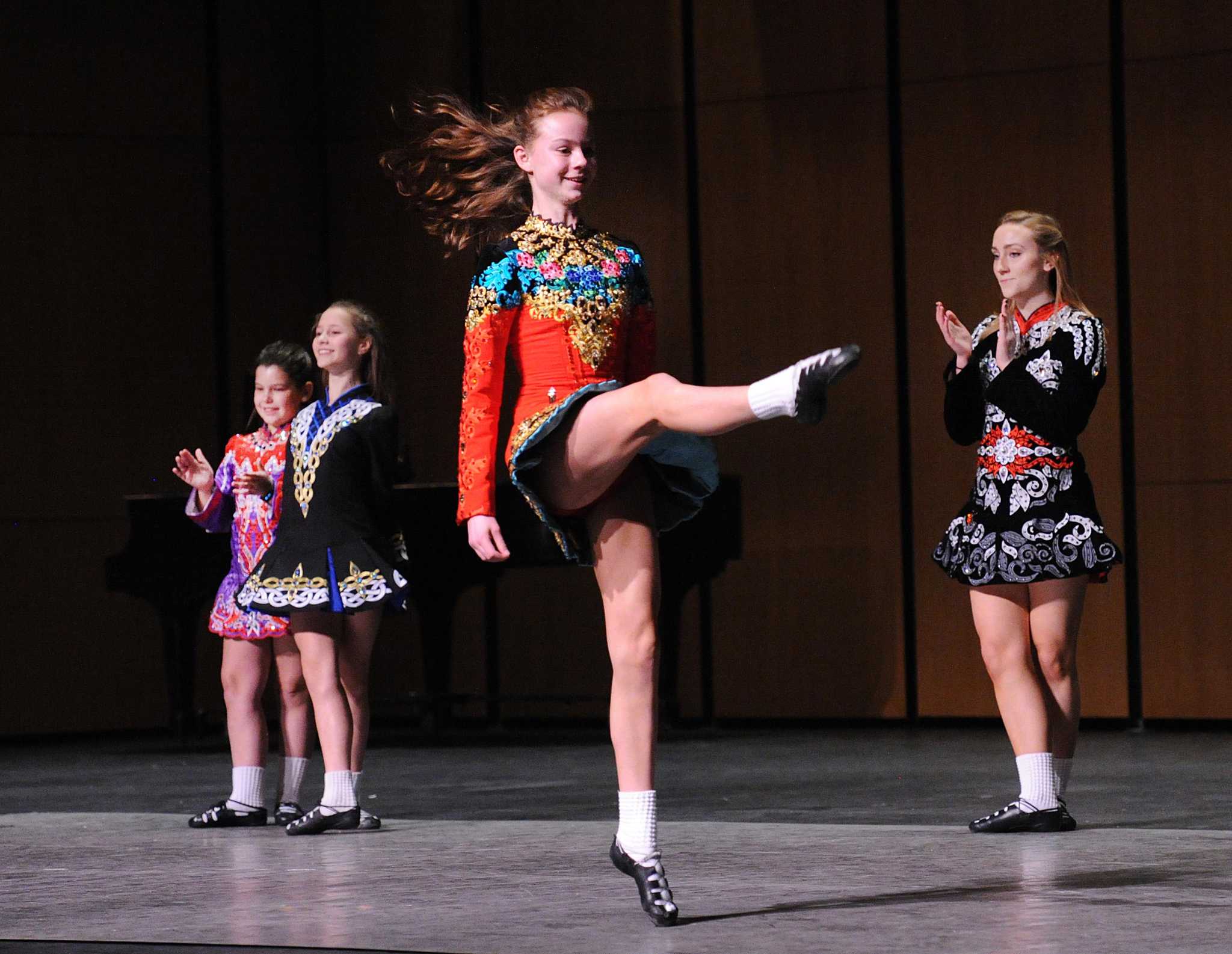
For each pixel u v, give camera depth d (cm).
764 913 615
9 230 1875
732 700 1853
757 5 1852
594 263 653
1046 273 860
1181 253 1673
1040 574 830
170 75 1952
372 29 2002
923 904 626
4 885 734
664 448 629
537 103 670
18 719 1858
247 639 970
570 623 1916
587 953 547
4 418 1866
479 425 643
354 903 662
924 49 1784
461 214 702
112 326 1919
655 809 627
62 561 1888
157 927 617
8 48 1880
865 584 1802
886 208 1795
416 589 1719
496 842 851
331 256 2019
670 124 1891
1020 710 845
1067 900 629
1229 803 1007
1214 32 1662
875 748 1516
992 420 858
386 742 1705
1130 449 1692
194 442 1948
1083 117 1716
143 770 1469
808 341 1830
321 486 925
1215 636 1659
